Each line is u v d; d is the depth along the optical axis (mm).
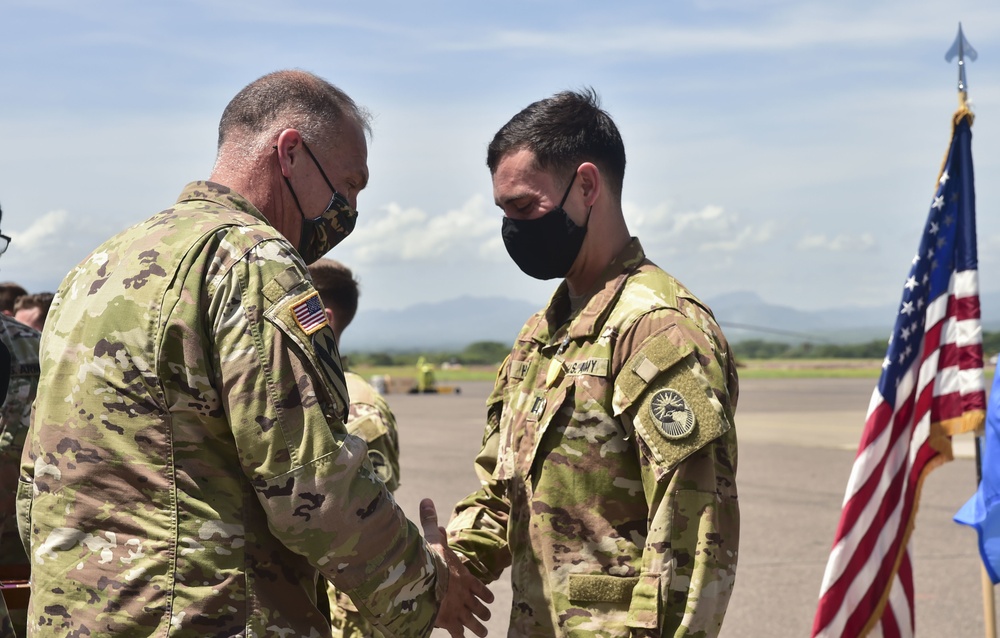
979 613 5844
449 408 27281
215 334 1864
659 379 2123
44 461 1939
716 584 2064
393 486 3318
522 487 2338
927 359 3889
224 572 1874
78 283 2014
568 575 2225
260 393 1851
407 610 2033
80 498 1893
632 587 2195
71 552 1887
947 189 3963
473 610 2398
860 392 35406
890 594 3748
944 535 8211
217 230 1935
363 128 2281
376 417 3295
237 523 1897
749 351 158000
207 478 1891
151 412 1875
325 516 1865
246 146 2137
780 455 14250
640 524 2221
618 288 2311
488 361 116438
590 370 2236
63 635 1871
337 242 2297
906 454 3828
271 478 1843
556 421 2266
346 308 3570
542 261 2391
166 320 1864
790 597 6285
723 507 2117
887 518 3752
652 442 2096
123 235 2033
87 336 1921
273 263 1921
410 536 2027
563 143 2346
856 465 3781
